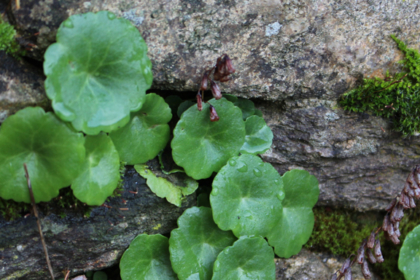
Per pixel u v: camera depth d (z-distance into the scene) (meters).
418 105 0.67
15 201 0.63
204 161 0.66
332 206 0.72
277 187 0.67
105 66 0.63
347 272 0.68
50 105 0.63
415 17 0.66
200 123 0.66
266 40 0.65
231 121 0.66
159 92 0.67
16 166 0.62
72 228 0.65
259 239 0.66
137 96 0.63
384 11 0.66
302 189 0.69
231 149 0.66
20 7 0.62
